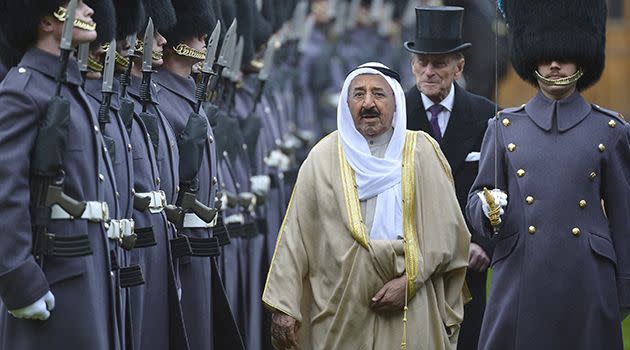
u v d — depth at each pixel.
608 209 18.89
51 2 16.00
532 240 18.73
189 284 19.92
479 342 19.25
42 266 15.73
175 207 19.42
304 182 18.52
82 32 16.03
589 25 19.16
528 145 18.94
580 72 19.19
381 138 18.58
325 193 18.31
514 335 18.84
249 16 26.27
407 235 18.11
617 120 18.95
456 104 21.55
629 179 18.97
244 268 23.91
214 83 22.47
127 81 18.83
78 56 16.62
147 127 19.06
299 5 39.56
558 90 19.11
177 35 20.64
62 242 15.76
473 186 19.45
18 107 15.58
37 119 15.65
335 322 18.06
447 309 18.47
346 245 18.14
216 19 22.28
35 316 15.48
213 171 20.64
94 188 16.17
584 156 18.73
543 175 18.80
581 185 18.70
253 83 27.59
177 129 20.23
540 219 18.73
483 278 21.34
